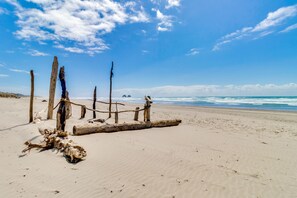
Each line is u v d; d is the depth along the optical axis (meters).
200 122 14.25
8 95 36.28
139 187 4.41
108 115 15.66
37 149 6.28
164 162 5.87
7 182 4.38
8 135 7.64
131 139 8.18
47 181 4.49
